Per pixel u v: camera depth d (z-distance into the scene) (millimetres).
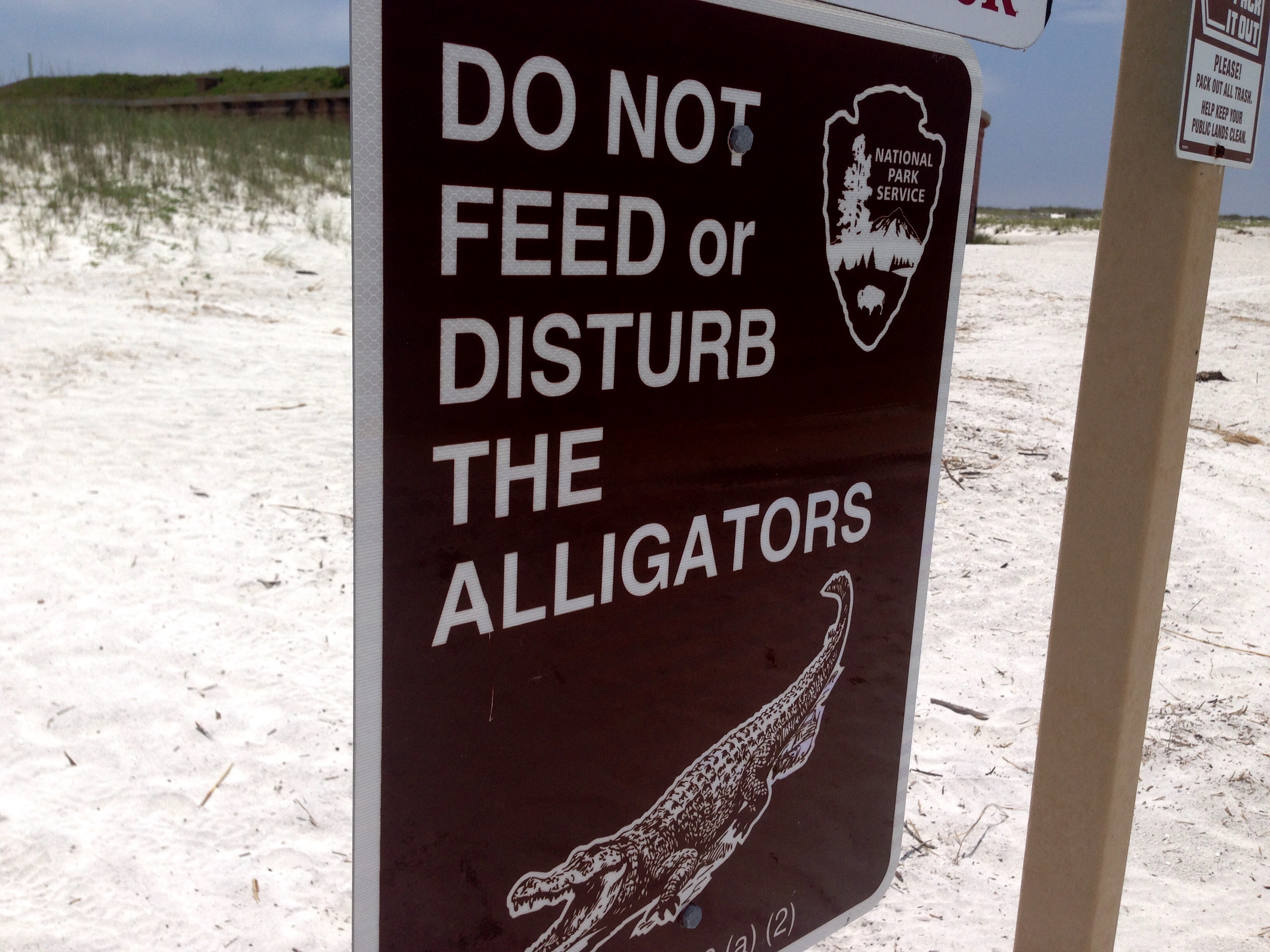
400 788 1029
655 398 1191
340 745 3639
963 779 3564
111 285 10031
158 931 2766
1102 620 1676
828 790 1557
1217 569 5477
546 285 1057
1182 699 4156
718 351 1249
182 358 8180
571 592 1150
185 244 11531
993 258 18000
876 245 1417
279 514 5516
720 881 1413
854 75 1321
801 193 1298
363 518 954
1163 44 1495
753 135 1224
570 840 1203
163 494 5660
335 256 12023
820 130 1299
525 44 990
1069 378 9398
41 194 12117
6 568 4723
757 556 1365
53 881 2924
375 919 1033
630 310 1142
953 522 5934
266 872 3023
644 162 1119
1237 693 4219
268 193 13883
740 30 1181
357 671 977
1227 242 21922
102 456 6113
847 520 1485
